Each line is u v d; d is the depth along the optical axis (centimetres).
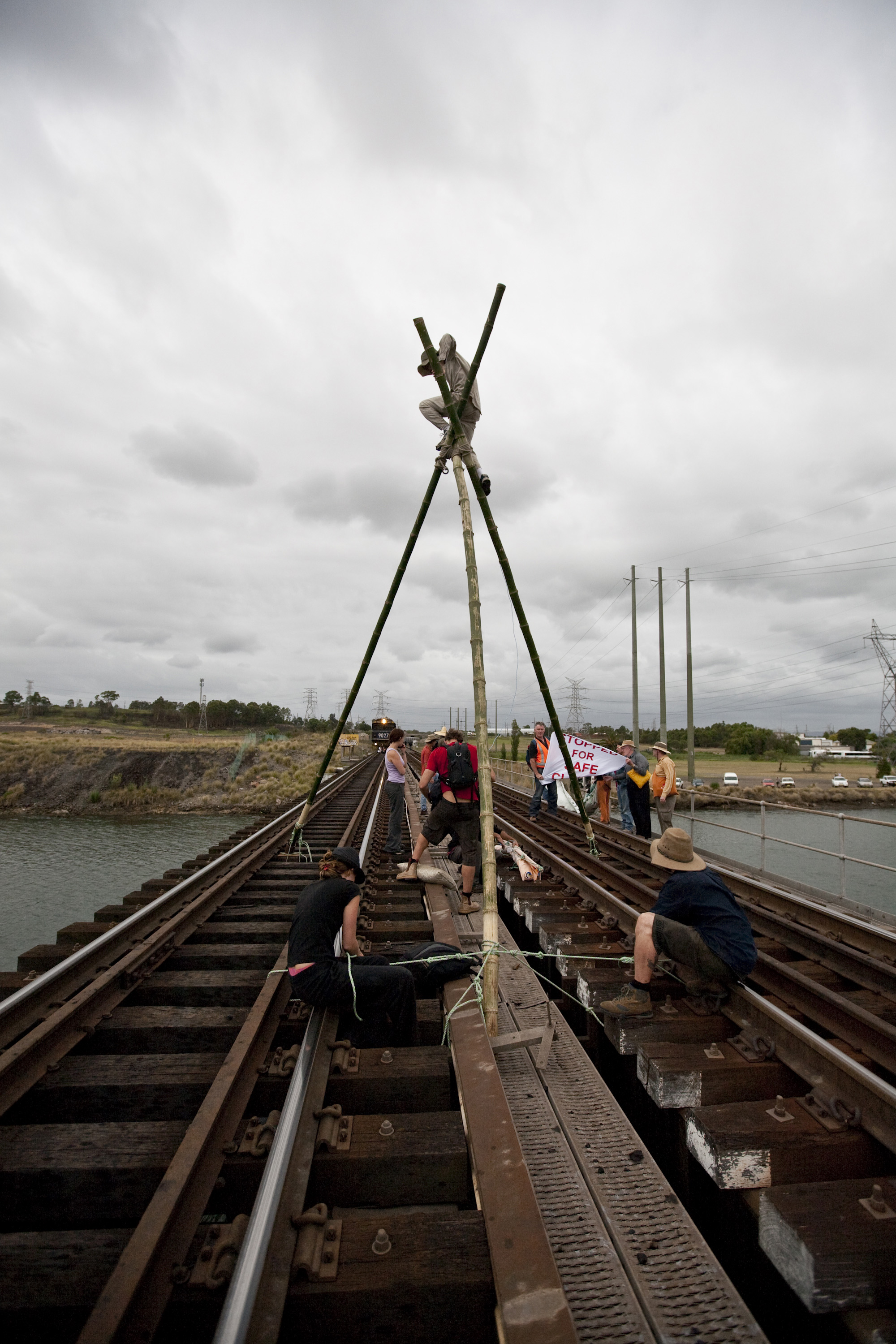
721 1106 316
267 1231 215
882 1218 244
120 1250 232
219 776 4838
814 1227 239
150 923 572
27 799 4269
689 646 3297
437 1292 210
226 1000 458
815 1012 444
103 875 2186
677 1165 376
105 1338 174
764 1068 347
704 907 399
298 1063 323
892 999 502
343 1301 207
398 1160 276
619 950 545
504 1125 273
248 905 723
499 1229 219
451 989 437
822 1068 329
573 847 1014
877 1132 288
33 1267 225
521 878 838
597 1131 318
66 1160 274
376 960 423
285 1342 204
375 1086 334
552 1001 478
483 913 443
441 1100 335
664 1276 234
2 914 1688
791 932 624
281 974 430
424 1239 229
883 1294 229
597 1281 233
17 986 440
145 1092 333
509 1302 193
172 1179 237
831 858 2148
